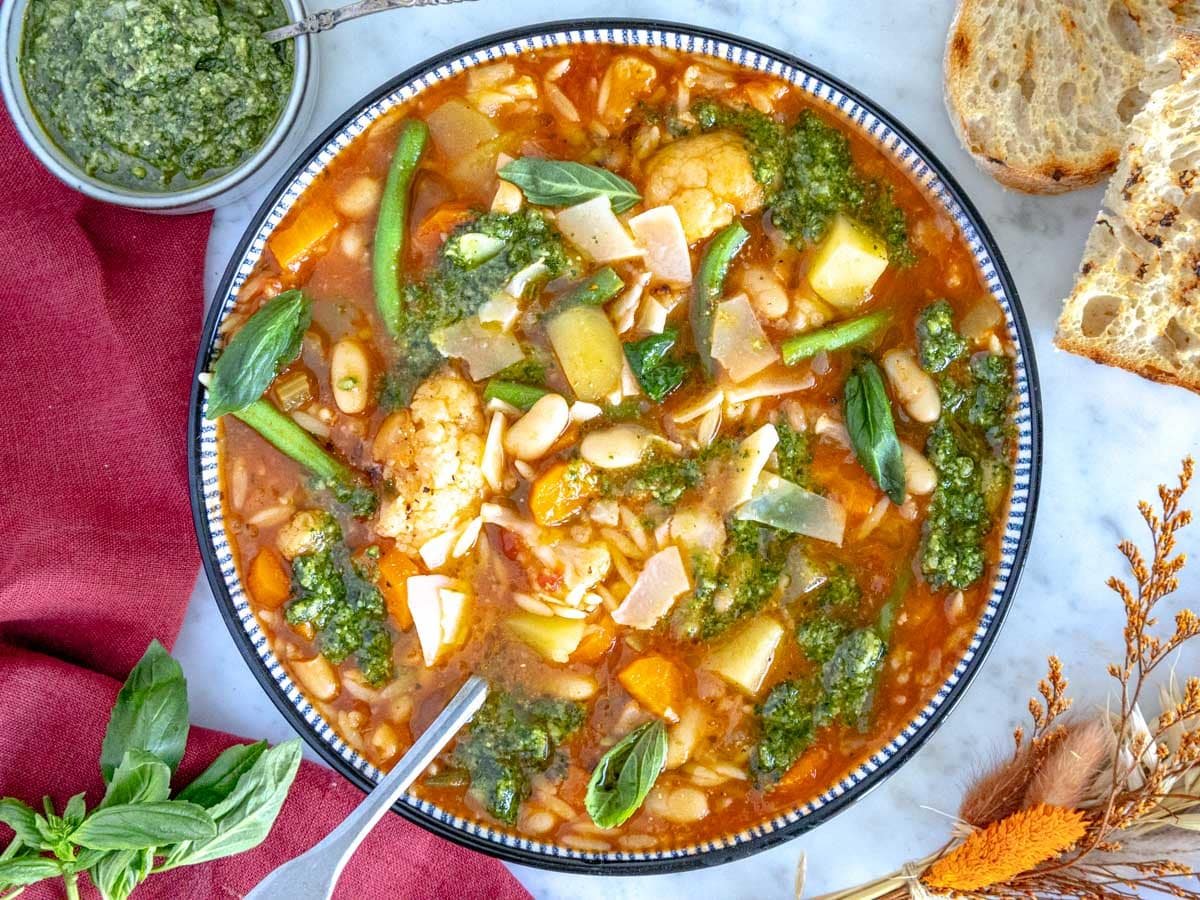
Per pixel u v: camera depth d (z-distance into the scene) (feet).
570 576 1.17
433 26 1.26
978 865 1.10
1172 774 1.09
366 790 1.17
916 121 1.25
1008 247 1.25
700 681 1.18
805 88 1.14
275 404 1.18
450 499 1.15
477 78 1.16
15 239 1.22
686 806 1.17
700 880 1.28
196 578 1.29
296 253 1.17
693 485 1.18
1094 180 1.19
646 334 1.17
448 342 1.17
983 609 1.14
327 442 1.19
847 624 1.18
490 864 1.26
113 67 1.11
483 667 1.20
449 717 1.13
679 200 1.15
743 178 1.15
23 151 1.24
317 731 1.18
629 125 1.19
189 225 1.25
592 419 1.18
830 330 1.17
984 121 1.19
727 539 1.18
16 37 1.14
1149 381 1.24
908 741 1.14
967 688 1.16
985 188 1.25
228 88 1.14
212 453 1.17
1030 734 1.25
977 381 1.16
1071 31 1.16
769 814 1.18
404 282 1.18
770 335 1.18
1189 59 1.08
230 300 1.16
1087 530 1.25
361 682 1.19
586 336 1.16
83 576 1.24
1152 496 1.25
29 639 1.28
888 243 1.16
